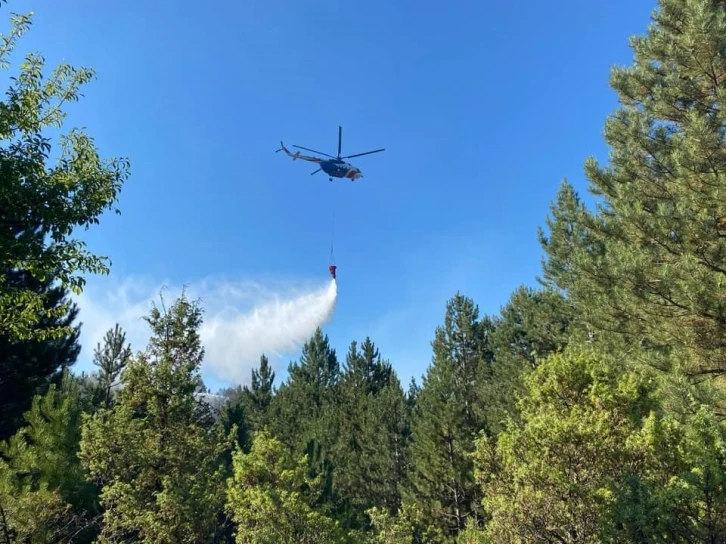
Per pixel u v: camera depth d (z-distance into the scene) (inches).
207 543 490.3
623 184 566.6
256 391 2044.8
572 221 988.6
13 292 305.1
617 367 454.3
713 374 448.8
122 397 534.9
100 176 323.9
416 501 942.4
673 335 455.8
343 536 542.3
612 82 625.9
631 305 478.0
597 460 343.3
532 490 343.9
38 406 571.2
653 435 332.5
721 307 410.6
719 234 460.1
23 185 282.5
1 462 459.5
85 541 546.9
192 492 475.2
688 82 549.6
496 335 1181.1
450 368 1072.8
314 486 614.9
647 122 566.6
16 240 280.5
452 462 924.0
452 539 873.5
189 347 561.0
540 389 415.2
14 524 435.8
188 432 536.4
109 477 507.2
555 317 1009.5
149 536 465.4
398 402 1332.4
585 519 325.7
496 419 955.3
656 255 494.0
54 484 527.8
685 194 502.3
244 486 557.9
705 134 458.9
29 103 304.8
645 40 603.5
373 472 1266.0
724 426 275.9
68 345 704.4
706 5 522.6
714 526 249.3
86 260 310.7
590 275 515.2
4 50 305.7
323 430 1411.2
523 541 342.0
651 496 265.9
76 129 331.3
